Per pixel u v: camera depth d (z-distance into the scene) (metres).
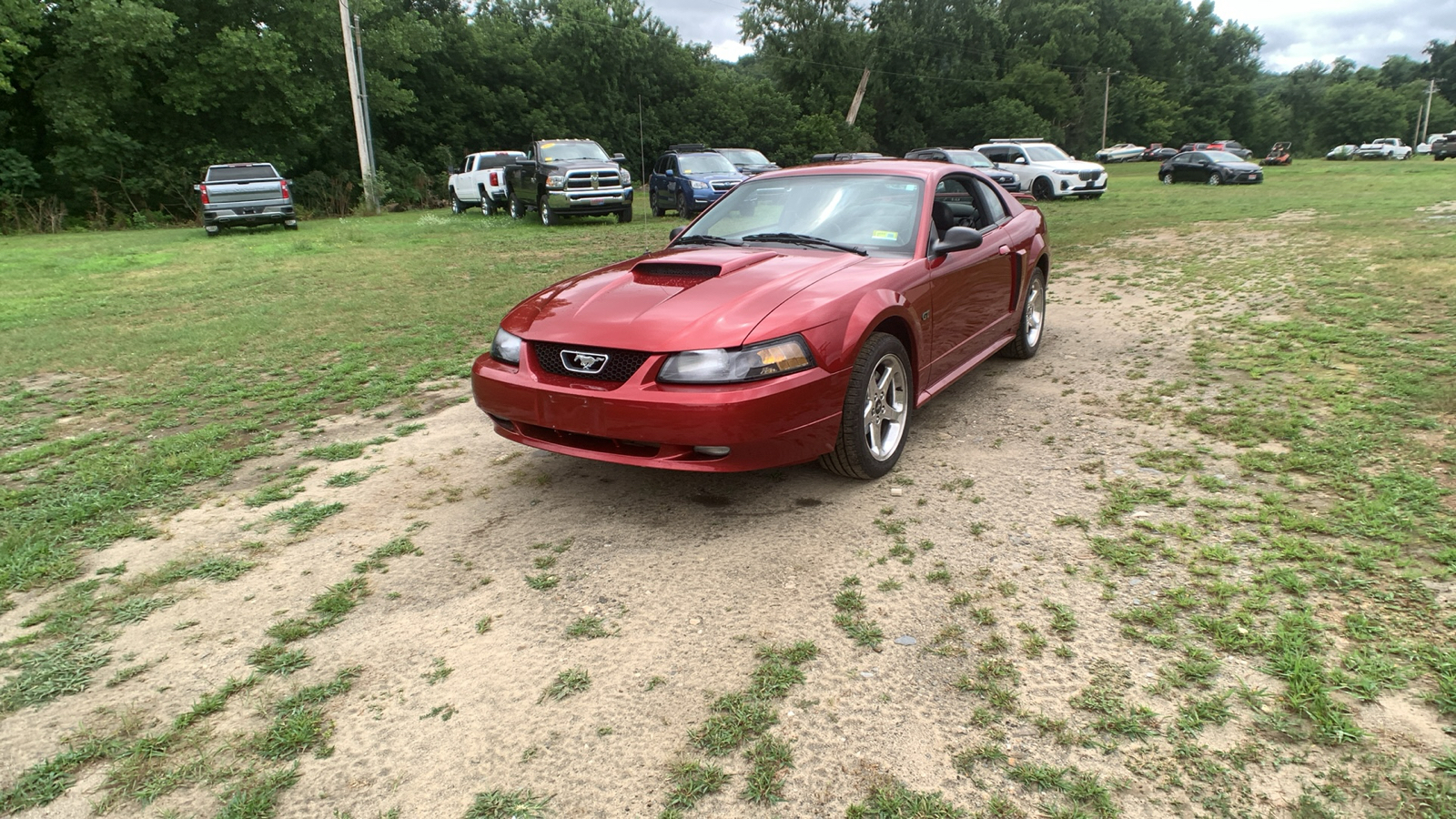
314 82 30.27
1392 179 25.22
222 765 2.15
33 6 24.23
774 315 3.33
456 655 2.60
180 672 2.57
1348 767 1.95
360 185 32.75
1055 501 3.48
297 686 2.48
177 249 16.70
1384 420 4.09
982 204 5.27
